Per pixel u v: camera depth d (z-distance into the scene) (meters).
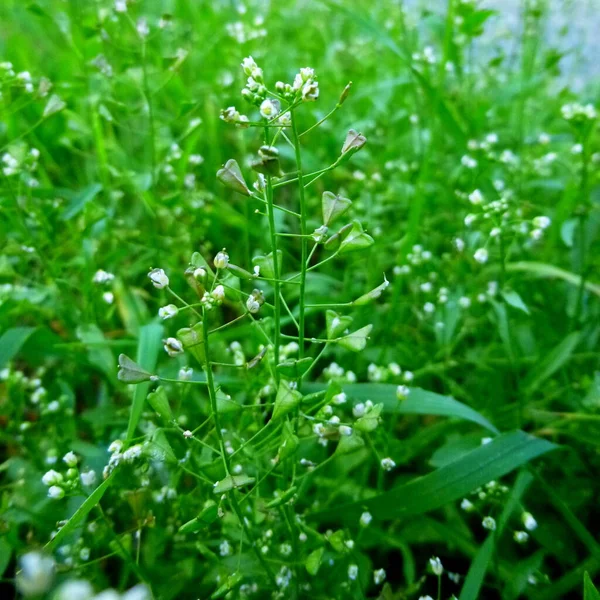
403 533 0.16
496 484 0.15
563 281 0.23
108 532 0.15
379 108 0.26
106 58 0.21
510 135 0.28
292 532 0.13
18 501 0.16
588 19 0.34
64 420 0.17
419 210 0.20
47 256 0.21
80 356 0.18
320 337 0.22
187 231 0.21
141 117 0.26
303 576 0.14
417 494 0.14
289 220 0.25
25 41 0.32
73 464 0.13
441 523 0.17
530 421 0.19
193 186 0.22
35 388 0.19
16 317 0.21
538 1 0.26
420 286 0.20
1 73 0.17
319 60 0.33
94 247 0.20
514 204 0.22
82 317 0.19
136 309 0.20
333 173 0.27
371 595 0.16
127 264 0.23
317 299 0.21
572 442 0.18
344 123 0.27
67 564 0.14
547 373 0.18
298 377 0.12
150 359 0.16
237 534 0.14
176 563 0.16
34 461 0.16
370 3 0.41
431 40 0.35
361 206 0.23
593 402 0.17
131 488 0.15
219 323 0.22
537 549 0.17
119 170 0.23
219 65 0.30
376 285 0.22
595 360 0.20
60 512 0.16
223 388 0.18
